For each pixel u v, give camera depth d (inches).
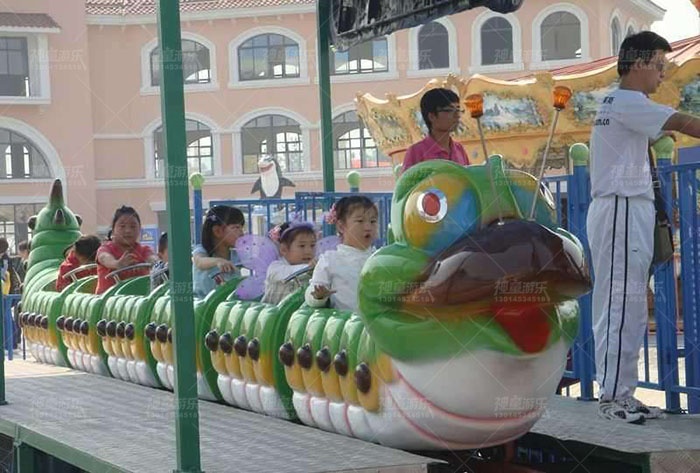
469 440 174.4
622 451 170.4
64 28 1561.3
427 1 253.1
